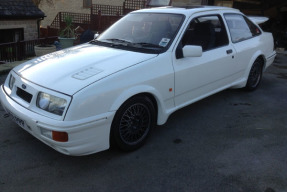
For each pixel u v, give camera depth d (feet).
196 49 11.75
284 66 27.02
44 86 9.69
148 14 14.28
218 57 14.21
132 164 10.44
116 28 14.57
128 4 50.93
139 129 11.25
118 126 10.30
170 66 11.80
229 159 10.87
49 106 9.31
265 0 40.06
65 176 9.68
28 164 10.28
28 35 35.27
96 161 10.58
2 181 9.30
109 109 9.72
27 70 11.12
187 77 12.63
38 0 41.63
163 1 36.63
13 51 25.14
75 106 8.93
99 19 45.80
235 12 16.44
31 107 9.72
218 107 16.07
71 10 55.72
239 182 9.53
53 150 11.23
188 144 11.94
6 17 31.17
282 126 13.84
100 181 9.46
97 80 9.61
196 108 15.88
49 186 9.16
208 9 14.46
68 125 8.81
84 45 13.85
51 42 29.96
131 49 12.25
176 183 9.43
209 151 11.41
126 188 9.15
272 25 40.63
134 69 10.53
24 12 33.55
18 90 10.77
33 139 12.01
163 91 11.65
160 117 12.01
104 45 13.28
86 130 9.27
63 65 10.88
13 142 11.71
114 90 9.77
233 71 15.74
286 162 10.76
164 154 11.14
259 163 10.64
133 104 10.61
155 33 12.87
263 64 18.80
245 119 14.55
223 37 14.96
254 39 17.35
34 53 27.68
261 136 12.76
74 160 10.62
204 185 9.36
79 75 9.96
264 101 17.22
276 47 35.14
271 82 21.42
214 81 14.49
